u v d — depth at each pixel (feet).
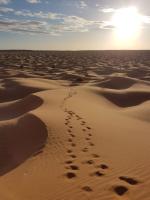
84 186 24.95
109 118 52.54
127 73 191.21
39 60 380.37
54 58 447.83
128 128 44.98
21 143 42.39
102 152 33.19
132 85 119.03
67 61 361.51
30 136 43.14
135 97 92.84
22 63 302.25
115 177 26.45
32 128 45.55
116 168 28.48
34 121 47.73
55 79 159.12
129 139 38.47
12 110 74.95
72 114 53.98
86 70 220.64
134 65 274.36
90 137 39.04
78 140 37.83
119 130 43.27
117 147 34.96
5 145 43.11
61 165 29.99
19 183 26.53
